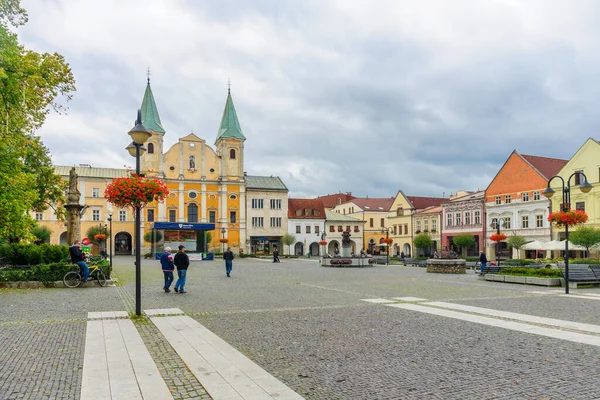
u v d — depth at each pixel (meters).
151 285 21.16
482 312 12.88
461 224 68.75
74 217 29.41
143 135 13.48
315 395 6.06
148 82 77.38
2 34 20.02
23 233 23.75
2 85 20.30
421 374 6.95
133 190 13.01
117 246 74.44
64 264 19.89
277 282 23.39
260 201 81.12
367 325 10.84
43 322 11.20
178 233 57.03
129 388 6.32
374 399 5.91
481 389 6.27
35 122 25.22
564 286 21.27
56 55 26.11
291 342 9.06
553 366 7.36
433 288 20.03
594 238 39.50
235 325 10.89
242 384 6.50
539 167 59.06
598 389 6.26
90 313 12.58
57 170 72.19
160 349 8.54
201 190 77.06
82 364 7.48
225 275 29.06
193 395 6.06
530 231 57.66
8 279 18.94
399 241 83.88
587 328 10.53
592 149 50.84
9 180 21.70
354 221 89.06
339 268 39.75
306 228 85.12
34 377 6.77
